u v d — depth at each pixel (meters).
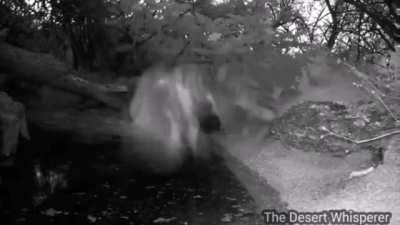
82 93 6.46
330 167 4.48
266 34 5.56
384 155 4.32
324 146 4.96
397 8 5.17
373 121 4.97
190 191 3.96
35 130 5.33
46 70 6.59
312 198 3.83
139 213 3.49
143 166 4.54
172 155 4.92
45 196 3.72
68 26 6.93
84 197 3.74
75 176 4.16
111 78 6.43
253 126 5.70
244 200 3.86
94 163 4.52
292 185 4.16
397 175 3.92
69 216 3.36
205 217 3.46
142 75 5.96
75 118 5.91
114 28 5.93
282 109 5.87
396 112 4.95
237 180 4.33
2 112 4.74
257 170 4.58
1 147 4.53
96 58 6.59
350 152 4.72
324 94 6.20
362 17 6.39
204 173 4.42
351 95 6.11
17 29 7.36
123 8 5.59
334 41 7.18
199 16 5.55
